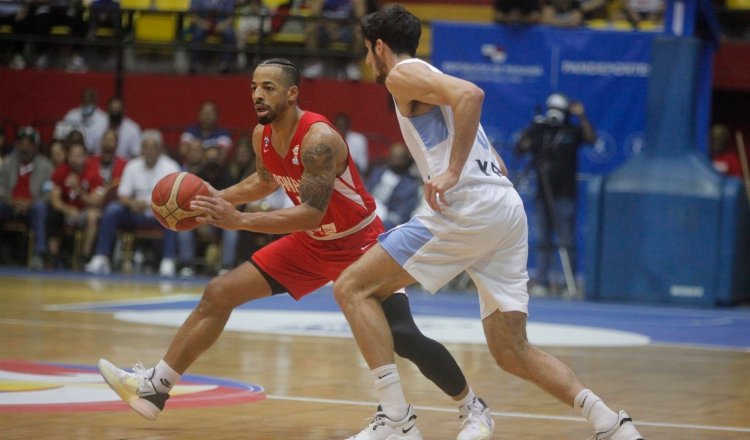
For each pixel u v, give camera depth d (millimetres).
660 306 28953
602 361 17312
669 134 29500
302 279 10836
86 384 13180
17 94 34688
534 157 30172
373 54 10164
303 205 10086
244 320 22094
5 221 33062
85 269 32031
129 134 33062
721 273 28875
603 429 9500
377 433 9539
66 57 36406
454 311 25234
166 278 31078
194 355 10500
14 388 12727
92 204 31969
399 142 32969
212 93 33969
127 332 18984
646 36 31359
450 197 9633
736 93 36094
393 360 9711
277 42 35094
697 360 17766
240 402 12312
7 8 36844
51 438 9844
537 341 19953
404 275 9750
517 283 9914
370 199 10859
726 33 36000
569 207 30094
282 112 10391
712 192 28844
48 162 33031
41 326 19562
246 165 30266
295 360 16188
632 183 29391
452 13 37219
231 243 30750
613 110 31594
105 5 36469
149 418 10359
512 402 13023
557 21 33156
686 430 11328
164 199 9938
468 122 9320
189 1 37219
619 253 29484
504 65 31938
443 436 10695
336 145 10250
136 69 36125
